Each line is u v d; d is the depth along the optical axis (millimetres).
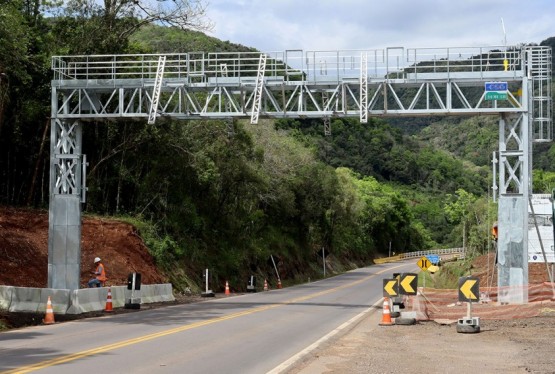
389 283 21453
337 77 26672
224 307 27438
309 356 14141
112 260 33469
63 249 27812
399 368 12734
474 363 13531
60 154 28172
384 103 26656
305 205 66875
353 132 158000
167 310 25781
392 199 133000
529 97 26219
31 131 36688
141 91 28016
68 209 27953
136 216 39062
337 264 83375
